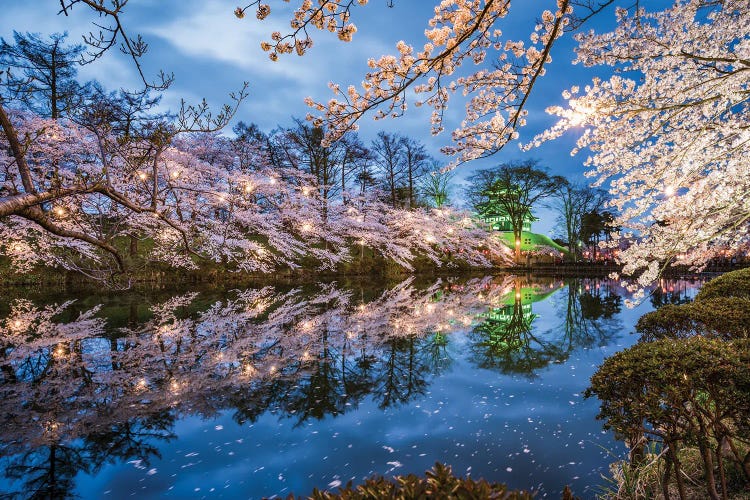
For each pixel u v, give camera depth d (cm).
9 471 394
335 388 630
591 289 2347
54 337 974
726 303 482
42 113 2005
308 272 2870
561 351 874
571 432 463
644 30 510
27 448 440
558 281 2988
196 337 981
